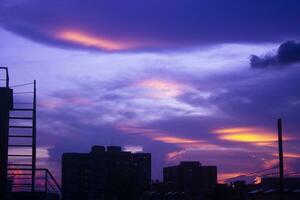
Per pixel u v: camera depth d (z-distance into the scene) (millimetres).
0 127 21984
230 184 77562
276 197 51188
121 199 78250
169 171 102062
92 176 87688
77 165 87438
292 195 49969
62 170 87312
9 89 22375
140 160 100188
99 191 82812
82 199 83438
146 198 77812
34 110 22359
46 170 23062
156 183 84438
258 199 54844
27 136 22172
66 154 88062
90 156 89312
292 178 63062
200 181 97812
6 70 22609
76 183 86188
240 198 70000
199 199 76000
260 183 70375
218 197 72188
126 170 90438
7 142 21969
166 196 75750
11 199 22188
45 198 22891
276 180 66688
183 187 91938
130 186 79375
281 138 38438
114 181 80500
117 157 93938
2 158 21875
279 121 38781
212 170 98500
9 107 22188
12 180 23203
